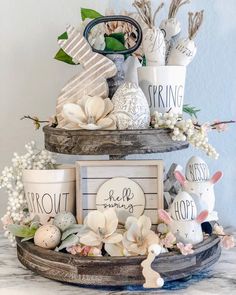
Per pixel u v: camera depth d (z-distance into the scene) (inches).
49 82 50.9
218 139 49.5
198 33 48.8
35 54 50.8
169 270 33.9
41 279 36.6
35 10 50.5
